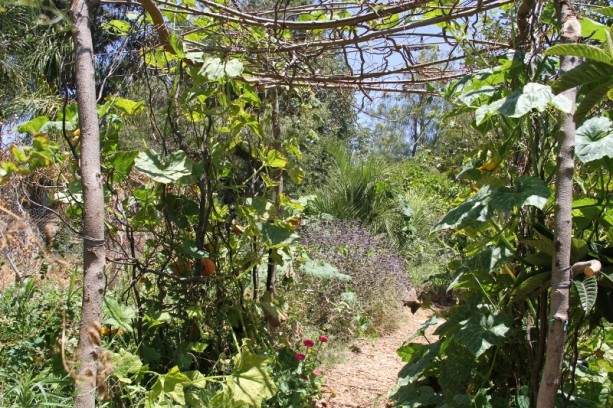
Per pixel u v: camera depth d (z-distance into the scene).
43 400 2.39
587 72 1.74
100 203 1.95
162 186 3.07
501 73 2.36
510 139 2.38
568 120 1.84
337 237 6.71
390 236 8.62
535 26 2.29
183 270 3.19
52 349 2.82
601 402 2.34
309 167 9.48
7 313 3.04
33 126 2.83
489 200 2.12
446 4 3.12
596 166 2.10
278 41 3.24
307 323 4.90
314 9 3.18
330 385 4.14
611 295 2.03
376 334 5.62
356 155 9.61
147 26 2.84
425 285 7.17
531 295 2.15
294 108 5.05
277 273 4.28
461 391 2.40
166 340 3.05
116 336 2.94
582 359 2.64
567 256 1.80
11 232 2.08
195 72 2.99
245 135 3.45
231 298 3.22
